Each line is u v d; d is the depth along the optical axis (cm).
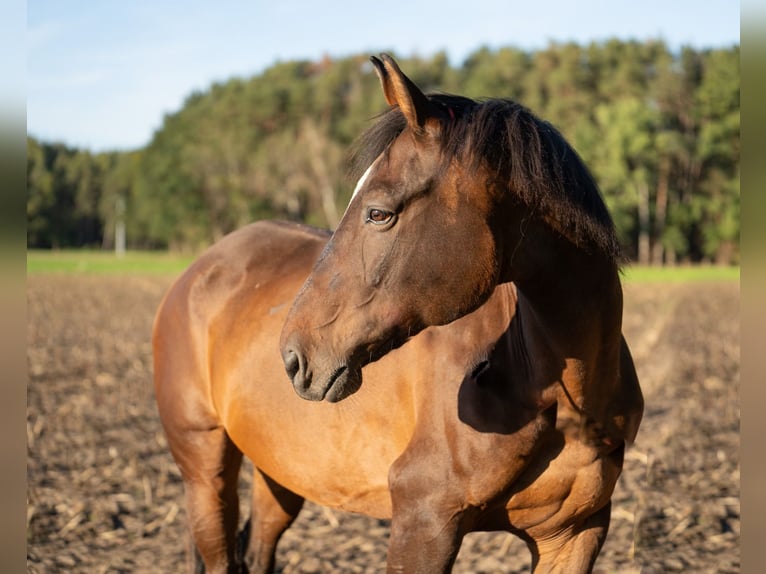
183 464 374
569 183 233
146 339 1470
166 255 6150
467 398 250
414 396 267
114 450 689
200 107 6562
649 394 905
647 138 4469
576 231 234
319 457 300
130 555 479
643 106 4612
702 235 4638
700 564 457
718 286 2659
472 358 255
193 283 371
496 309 259
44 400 905
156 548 491
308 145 5275
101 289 2725
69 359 1211
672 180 4659
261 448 329
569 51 5450
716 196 4588
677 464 638
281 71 6669
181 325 370
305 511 564
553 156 232
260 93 6112
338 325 233
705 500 557
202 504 366
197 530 366
